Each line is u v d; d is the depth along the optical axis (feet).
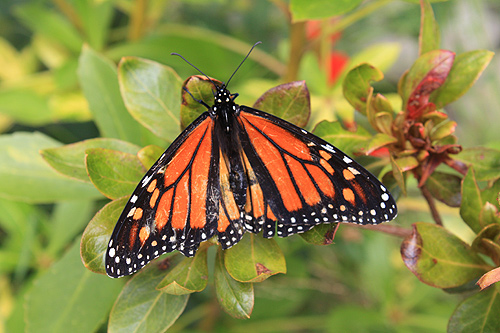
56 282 1.53
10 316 1.65
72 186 1.56
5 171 1.55
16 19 2.12
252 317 1.78
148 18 1.87
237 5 2.20
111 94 1.59
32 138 1.57
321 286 1.85
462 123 1.98
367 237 1.80
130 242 1.41
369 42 2.41
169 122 1.50
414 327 1.77
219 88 1.45
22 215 1.72
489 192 1.44
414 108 1.46
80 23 1.85
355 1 1.48
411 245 1.43
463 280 1.43
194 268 1.42
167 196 1.42
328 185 1.43
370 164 1.51
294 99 1.46
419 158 1.46
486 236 1.42
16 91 1.78
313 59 1.82
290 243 1.77
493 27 2.28
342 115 1.78
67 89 1.82
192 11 2.21
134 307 1.43
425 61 1.45
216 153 1.45
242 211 1.44
